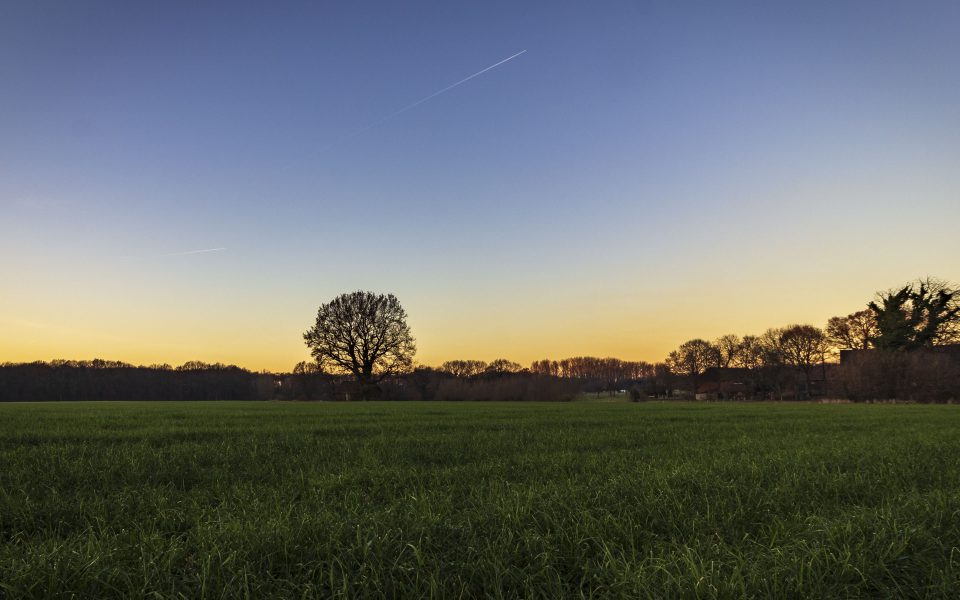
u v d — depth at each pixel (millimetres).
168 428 21609
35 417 29672
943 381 72750
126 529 6500
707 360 120250
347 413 36500
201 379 121750
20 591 4520
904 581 5031
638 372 162250
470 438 17484
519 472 10719
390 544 5602
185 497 8289
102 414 33812
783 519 6805
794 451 13844
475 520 6707
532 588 4742
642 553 5605
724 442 16625
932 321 79500
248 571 4914
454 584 4797
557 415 33219
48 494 8375
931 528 6309
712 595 4477
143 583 4766
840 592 4785
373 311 87812
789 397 101750
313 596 4609
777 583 4746
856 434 19688
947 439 17359
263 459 12609
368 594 4598
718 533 6234
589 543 5926
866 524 6344
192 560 5227
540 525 6520
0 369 109312
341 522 6297
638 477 9812
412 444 15891
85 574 4793
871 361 78688
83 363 118812
